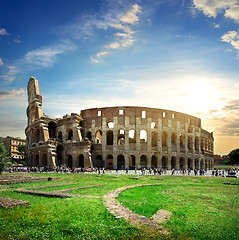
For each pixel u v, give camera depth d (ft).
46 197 66.54
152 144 321.93
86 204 51.70
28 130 326.44
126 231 36.63
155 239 34.37
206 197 75.41
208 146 400.67
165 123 300.81
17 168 237.04
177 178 154.92
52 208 48.29
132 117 288.51
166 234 36.47
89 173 200.13
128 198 67.36
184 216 49.44
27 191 73.92
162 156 296.71
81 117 291.99
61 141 284.41
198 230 40.55
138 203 60.44
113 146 278.87
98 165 280.31
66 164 269.44
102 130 286.46
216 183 125.80
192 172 261.24
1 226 37.76
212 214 52.08
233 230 41.16
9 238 33.58
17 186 94.17
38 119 281.74
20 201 51.96
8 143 560.61
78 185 100.22
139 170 261.85
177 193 82.99
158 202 63.93
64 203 53.01
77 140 269.64
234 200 70.69
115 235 35.42
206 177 165.48
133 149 280.72
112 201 56.49
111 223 39.96
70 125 281.13
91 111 299.99
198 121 356.79
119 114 287.69
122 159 302.25
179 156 304.50
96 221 40.98
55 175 165.48
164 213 50.88
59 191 75.72
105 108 292.20
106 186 98.68
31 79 329.52
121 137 315.58
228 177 174.29
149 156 283.59
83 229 37.29
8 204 49.11
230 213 53.78
